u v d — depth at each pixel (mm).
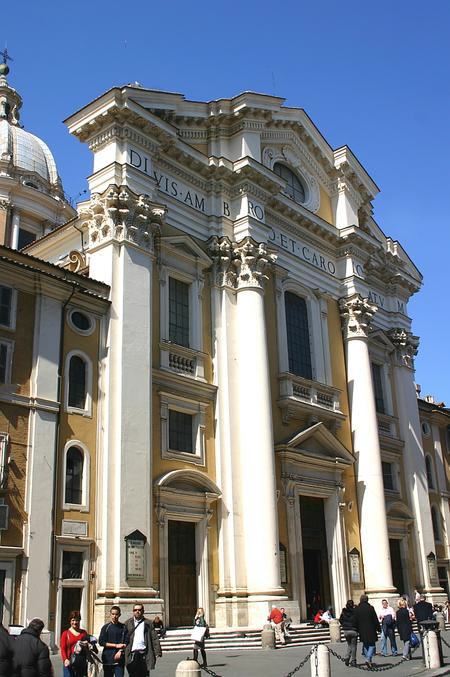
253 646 20016
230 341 24906
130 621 11219
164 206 23172
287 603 22547
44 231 41406
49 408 18703
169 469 21734
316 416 27703
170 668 15070
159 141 24141
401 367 34406
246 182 26609
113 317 20984
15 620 16719
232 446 23672
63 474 18688
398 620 18031
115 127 22969
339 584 26578
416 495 32281
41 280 19344
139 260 22031
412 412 33938
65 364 19578
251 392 24297
